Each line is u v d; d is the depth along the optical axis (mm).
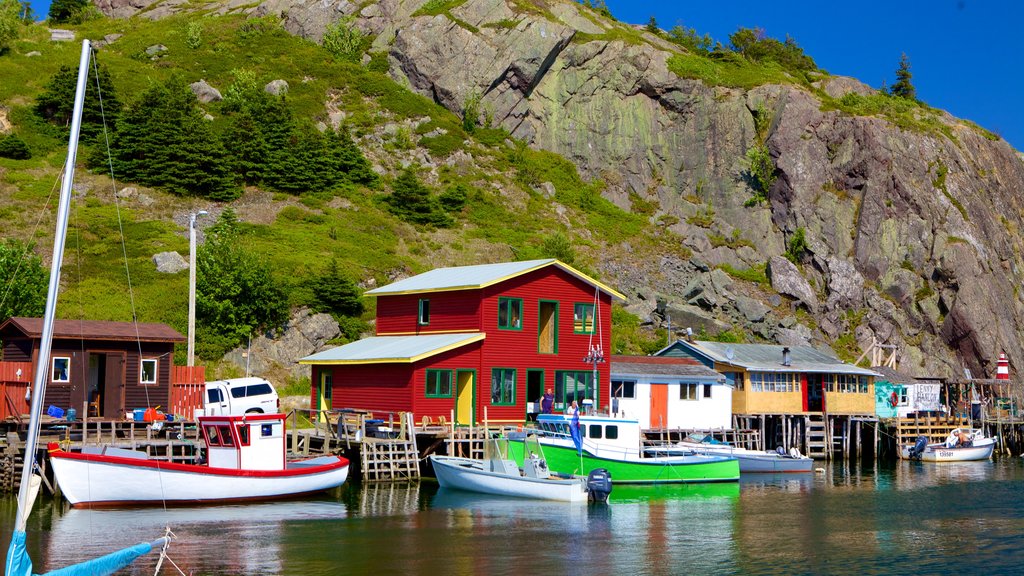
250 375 62031
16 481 37562
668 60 122375
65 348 43125
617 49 121438
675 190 115750
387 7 127125
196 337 62312
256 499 37500
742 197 113125
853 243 107062
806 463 55188
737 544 31562
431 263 85062
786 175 111125
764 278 101500
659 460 46188
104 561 20672
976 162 122062
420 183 99312
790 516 37500
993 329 100250
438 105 118438
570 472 43938
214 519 33719
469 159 108125
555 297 52531
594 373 50469
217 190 87875
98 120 94250
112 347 44438
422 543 30438
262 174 92375
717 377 59625
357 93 114688
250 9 136375
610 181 115312
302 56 119875
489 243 92125
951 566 28953
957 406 77688
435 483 43844
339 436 45219
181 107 93562
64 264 67562
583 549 30141
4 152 86125
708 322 87312
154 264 69562
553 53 119812
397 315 54969
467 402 49781
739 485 47719
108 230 74125
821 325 97938
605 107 119125
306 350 65625
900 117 119062
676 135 118688
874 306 100562
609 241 100375
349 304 69688
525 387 50812
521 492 39938
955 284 102750
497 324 50219
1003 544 32250
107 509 34750
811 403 66375
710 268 101125
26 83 100625
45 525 31484
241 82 108438
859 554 30438
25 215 73875
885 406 70625
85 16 141250
